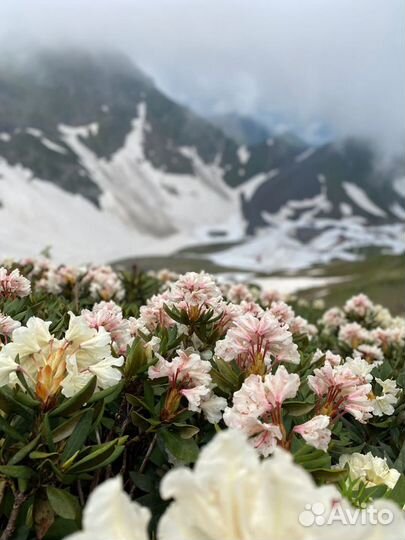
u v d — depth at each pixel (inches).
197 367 19.0
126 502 8.9
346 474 16.2
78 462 15.0
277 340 20.9
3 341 23.1
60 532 15.2
